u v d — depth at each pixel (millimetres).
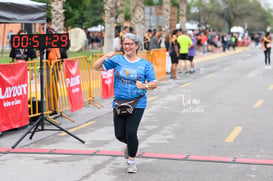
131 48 6613
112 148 8234
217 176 6492
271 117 11133
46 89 10398
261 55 42312
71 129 10016
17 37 8922
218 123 10469
